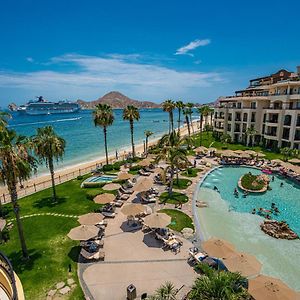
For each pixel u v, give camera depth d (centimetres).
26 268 1834
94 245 2047
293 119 5244
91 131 12638
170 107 6931
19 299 1034
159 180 3859
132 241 2175
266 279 1377
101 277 1725
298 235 2402
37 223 2531
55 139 2947
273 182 3950
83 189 3538
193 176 4144
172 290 1545
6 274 1146
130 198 3195
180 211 2777
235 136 7300
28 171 1867
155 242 2155
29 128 13438
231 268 1520
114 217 2645
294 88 5600
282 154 5328
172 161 3062
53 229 2414
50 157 2964
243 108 6844
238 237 2348
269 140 6091
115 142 9075
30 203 3058
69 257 1966
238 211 2922
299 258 2036
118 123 18888
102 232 2309
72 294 1576
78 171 4669
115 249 2058
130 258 1933
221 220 2683
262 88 7181
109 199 2733
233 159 5172
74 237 1972
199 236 2250
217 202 3172
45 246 2123
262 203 3156
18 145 1877
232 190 3619
